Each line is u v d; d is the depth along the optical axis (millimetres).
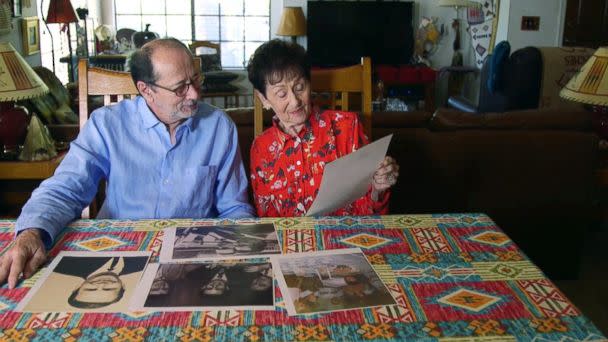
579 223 2531
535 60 4000
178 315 925
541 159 2420
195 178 1521
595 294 2514
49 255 1144
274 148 1593
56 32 5281
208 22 6895
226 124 1581
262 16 6934
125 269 1080
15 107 2572
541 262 2607
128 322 906
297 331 883
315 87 1764
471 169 2428
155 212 1521
